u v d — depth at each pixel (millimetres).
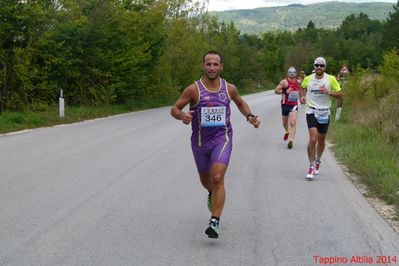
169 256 5031
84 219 6207
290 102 12812
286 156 11312
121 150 11562
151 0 30500
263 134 15305
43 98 21641
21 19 19234
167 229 5891
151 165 9758
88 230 5785
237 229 5949
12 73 19891
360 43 97125
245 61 64875
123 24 25109
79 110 21078
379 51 83500
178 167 9594
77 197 7254
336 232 5879
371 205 7160
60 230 5766
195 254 5102
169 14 36062
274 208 6906
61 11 21906
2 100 19750
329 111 9047
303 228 6020
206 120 5594
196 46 37344
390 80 19938
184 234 5719
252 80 73562
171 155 10945
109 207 6766
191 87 5605
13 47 19906
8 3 19078
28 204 6844
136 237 5582
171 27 35531
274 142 13617
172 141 13211
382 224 6219
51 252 5074
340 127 16094
